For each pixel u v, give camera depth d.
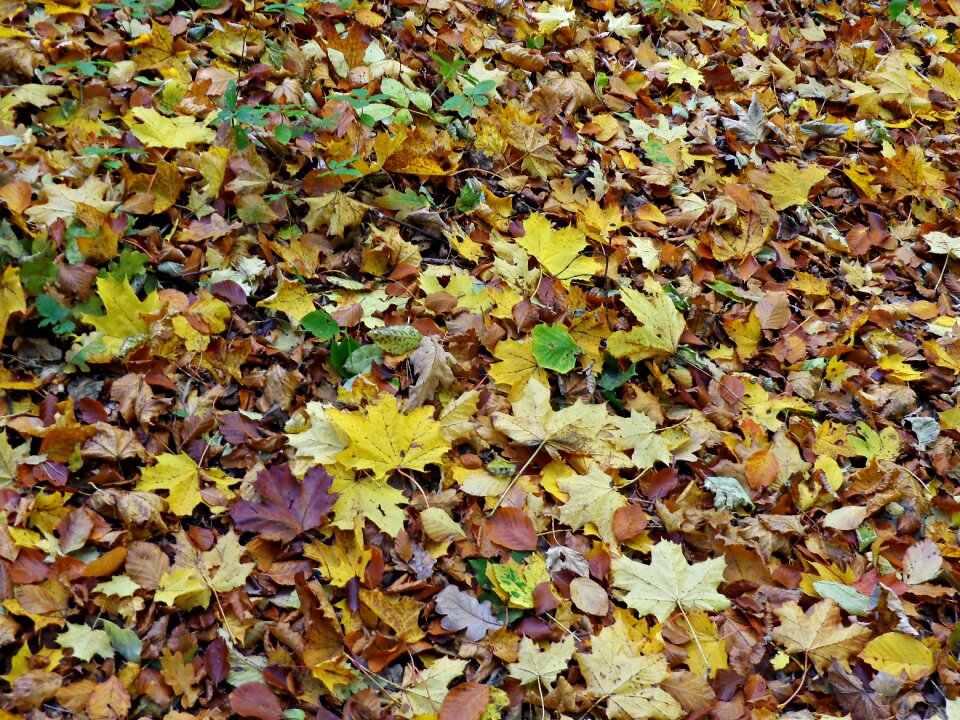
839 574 1.71
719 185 2.17
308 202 1.86
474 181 1.98
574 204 2.03
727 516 1.73
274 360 1.74
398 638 1.54
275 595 1.56
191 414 1.66
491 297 1.86
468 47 2.17
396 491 1.64
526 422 1.71
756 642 1.63
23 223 1.67
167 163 1.78
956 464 1.87
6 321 1.63
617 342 1.81
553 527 1.67
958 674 1.62
